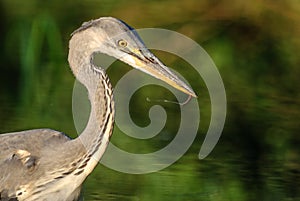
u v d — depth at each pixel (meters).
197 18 15.68
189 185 11.00
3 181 8.80
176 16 15.71
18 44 15.77
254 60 15.34
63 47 15.41
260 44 15.57
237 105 13.96
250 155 12.20
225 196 10.77
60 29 15.77
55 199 8.91
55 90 14.19
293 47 15.61
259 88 14.76
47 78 14.64
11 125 12.53
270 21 15.81
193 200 10.56
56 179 8.83
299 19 15.81
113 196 10.44
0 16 16.17
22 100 13.84
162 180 11.07
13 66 15.18
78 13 16.12
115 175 11.13
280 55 15.52
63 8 16.22
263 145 12.62
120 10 15.88
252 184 11.10
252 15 15.77
